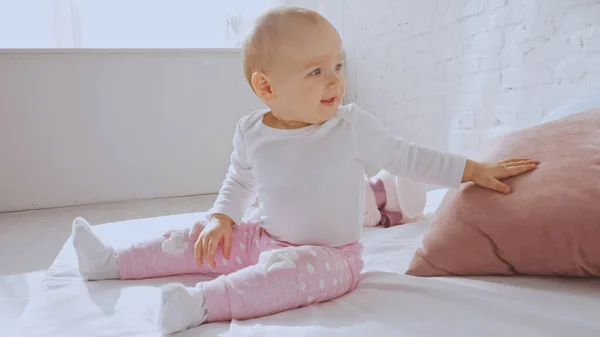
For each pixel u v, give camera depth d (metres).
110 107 2.74
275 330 0.62
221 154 2.94
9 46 2.76
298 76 0.79
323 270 0.74
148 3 2.91
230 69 2.89
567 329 0.58
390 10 2.28
